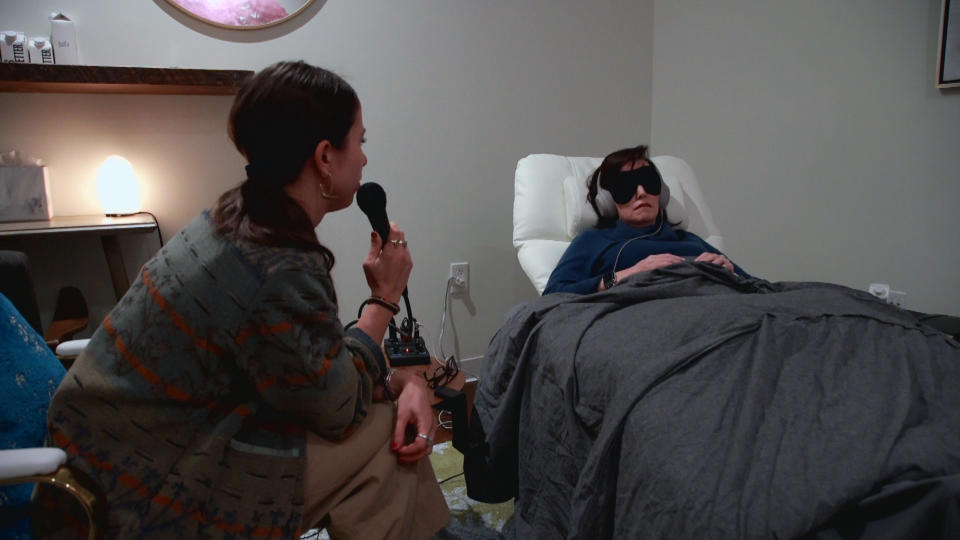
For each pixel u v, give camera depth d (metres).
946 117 1.91
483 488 1.42
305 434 0.80
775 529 0.69
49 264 1.80
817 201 2.28
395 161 2.26
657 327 1.19
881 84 2.05
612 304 1.39
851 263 2.21
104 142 1.82
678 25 2.71
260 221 0.73
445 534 1.42
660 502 0.85
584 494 1.02
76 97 1.77
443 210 2.39
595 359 1.18
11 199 1.66
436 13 2.25
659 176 1.83
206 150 1.94
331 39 2.08
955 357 0.95
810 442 0.79
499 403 1.41
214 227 0.73
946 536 0.62
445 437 1.93
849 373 0.92
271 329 0.70
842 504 0.67
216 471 0.73
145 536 0.70
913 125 1.99
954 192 1.91
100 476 0.70
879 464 0.70
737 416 0.89
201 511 0.72
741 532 0.72
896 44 2.00
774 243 2.45
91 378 0.71
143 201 1.89
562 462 1.24
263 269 0.70
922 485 0.65
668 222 2.03
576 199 1.99
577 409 1.20
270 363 0.71
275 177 0.75
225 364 0.73
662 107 2.84
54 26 1.65
